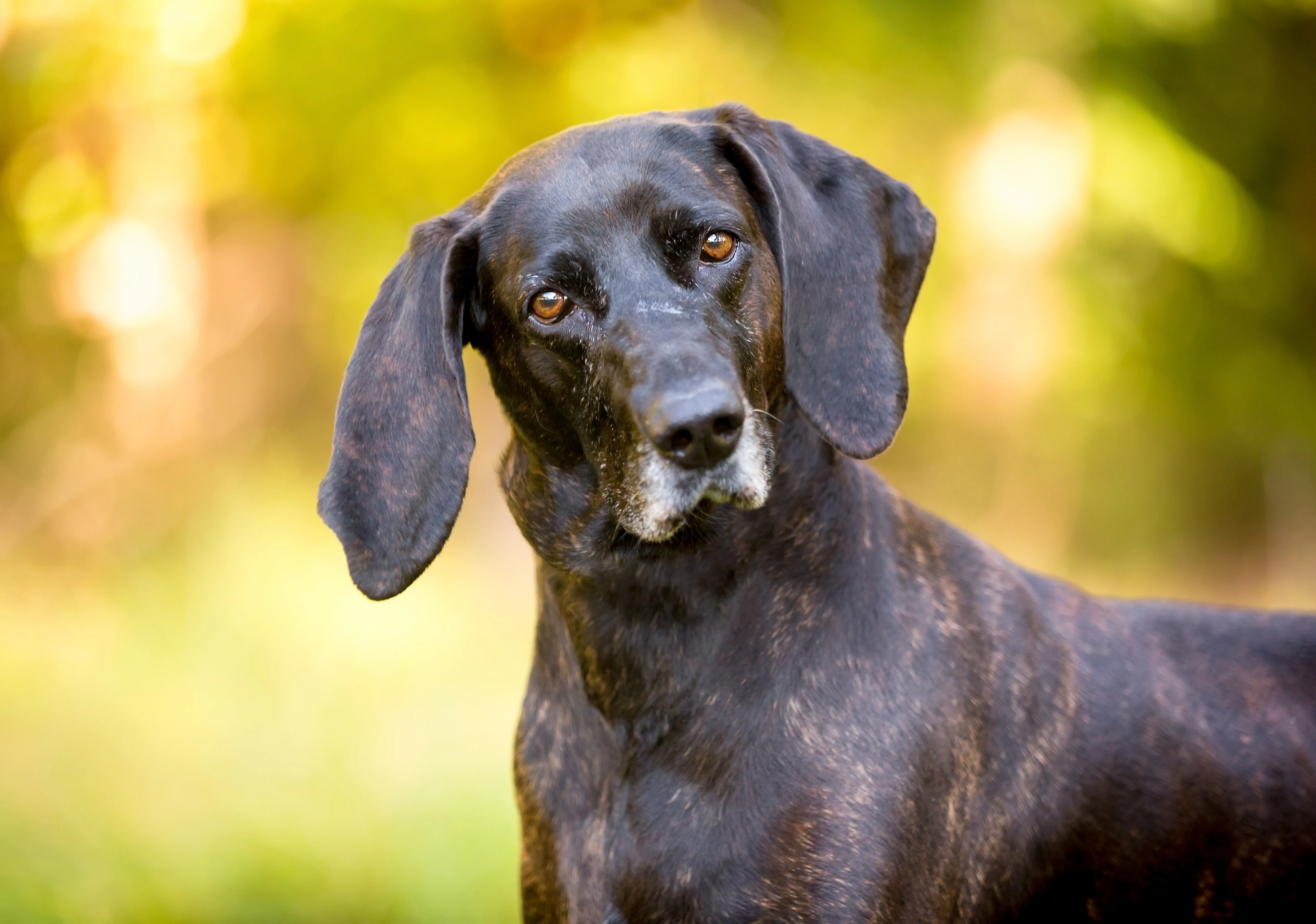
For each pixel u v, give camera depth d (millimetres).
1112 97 15266
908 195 4883
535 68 14078
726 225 4426
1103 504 18766
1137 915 4906
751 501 4250
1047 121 15133
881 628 4477
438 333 4520
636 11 14164
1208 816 4902
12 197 15773
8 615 11992
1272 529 19141
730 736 4359
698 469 4172
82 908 6965
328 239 15406
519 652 11695
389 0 13484
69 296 16016
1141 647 5055
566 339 4449
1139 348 16797
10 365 16500
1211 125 16953
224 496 12734
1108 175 15188
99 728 9078
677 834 4328
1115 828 4812
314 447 17109
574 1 13898
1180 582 17641
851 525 4598
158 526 13766
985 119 15023
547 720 4750
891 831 4266
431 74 13797
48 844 7504
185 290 16109
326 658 10500
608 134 4602
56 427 16078
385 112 14016
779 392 4570
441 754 8750
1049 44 14805
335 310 15508
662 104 13867
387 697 9906
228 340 16938
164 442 15688
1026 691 4691
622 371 4270
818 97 14594
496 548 14453
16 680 10078
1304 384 17859
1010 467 16828
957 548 4902
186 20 14195
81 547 14594
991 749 4590
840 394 4555
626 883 4375
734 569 4426
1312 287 18156
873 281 4703
